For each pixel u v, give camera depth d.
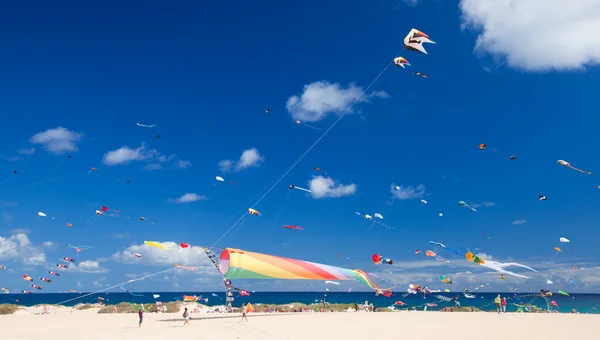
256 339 23.11
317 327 28.08
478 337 23.22
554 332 25.23
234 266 35.69
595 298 129.75
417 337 23.27
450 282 37.81
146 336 24.09
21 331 27.11
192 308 51.06
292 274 38.94
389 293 45.25
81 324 31.89
